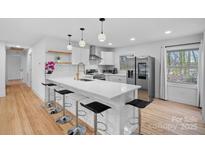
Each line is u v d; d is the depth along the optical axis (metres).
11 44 5.60
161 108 3.63
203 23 2.85
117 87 2.35
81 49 4.68
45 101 4.19
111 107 1.98
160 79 4.69
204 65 2.80
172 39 4.32
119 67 6.22
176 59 4.39
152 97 4.59
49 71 4.19
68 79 3.73
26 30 3.43
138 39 4.46
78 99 2.50
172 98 4.45
